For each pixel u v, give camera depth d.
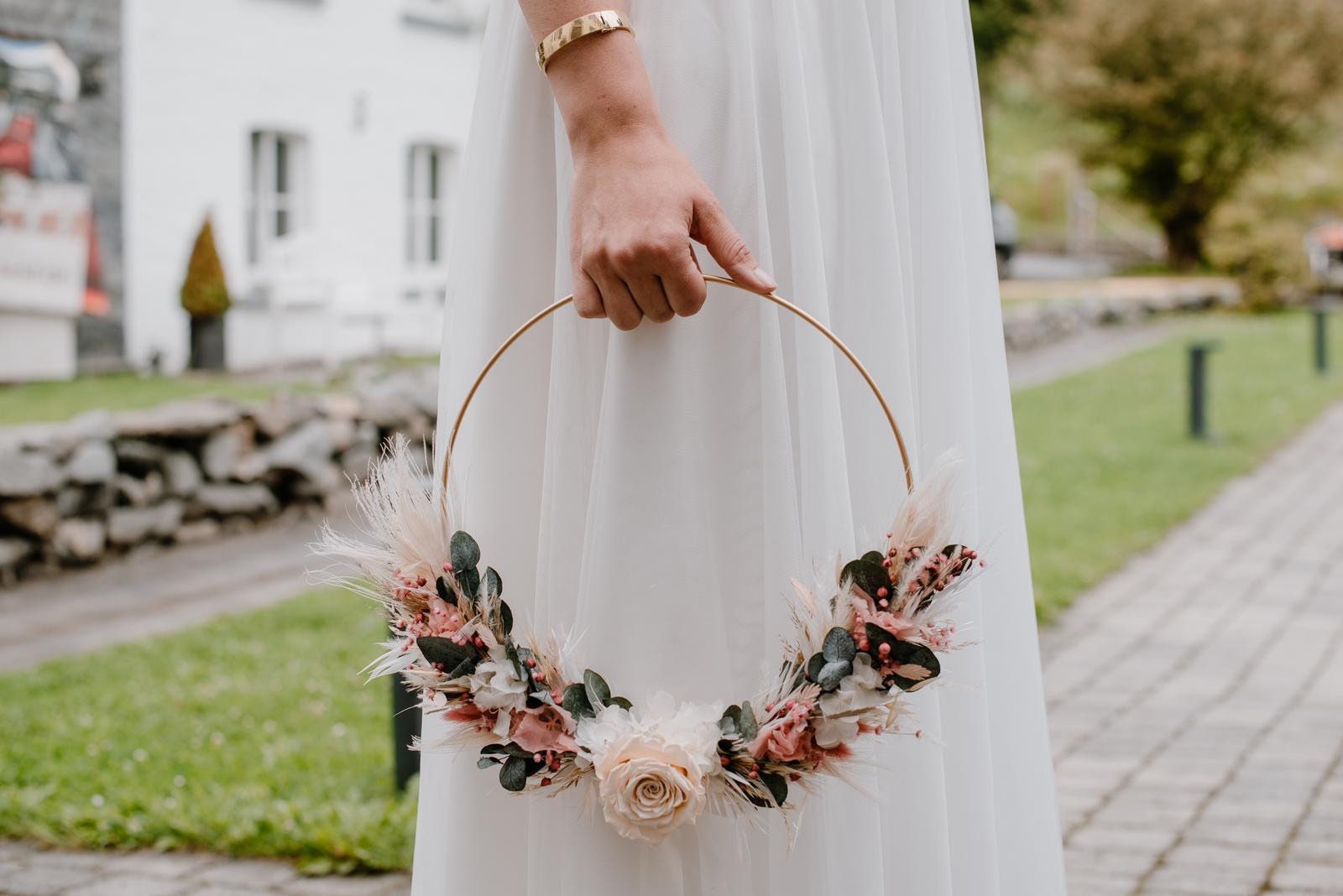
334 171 16.08
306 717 4.77
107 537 7.59
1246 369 16.05
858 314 1.59
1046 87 28.45
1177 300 23.59
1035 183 35.84
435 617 1.44
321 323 15.56
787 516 1.48
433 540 1.47
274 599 6.89
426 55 17.09
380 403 9.10
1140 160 27.83
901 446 1.46
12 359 12.87
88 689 5.18
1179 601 6.69
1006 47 28.83
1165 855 3.54
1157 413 12.83
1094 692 5.18
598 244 1.38
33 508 7.18
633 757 1.37
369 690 5.13
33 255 12.92
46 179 13.04
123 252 13.81
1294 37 26.41
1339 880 3.34
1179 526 8.54
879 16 1.65
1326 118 27.64
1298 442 11.68
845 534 1.50
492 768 1.57
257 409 8.41
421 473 1.55
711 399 1.49
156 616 6.58
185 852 3.62
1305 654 5.70
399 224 16.92
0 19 12.59
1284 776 4.17
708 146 1.50
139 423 7.78
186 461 8.05
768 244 1.51
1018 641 1.78
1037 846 1.77
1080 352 18.56
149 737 4.55
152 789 3.99
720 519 1.50
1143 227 35.00
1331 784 4.08
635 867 1.45
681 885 1.45
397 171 16.88
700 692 1.46
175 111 14.23
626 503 1.46
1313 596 6.75
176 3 14.14
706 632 1.46
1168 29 26.45
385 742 4.44
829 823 1.48
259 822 3.62
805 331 1.51
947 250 1.70
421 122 17.14
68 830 3.71
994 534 1.77
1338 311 24.03
